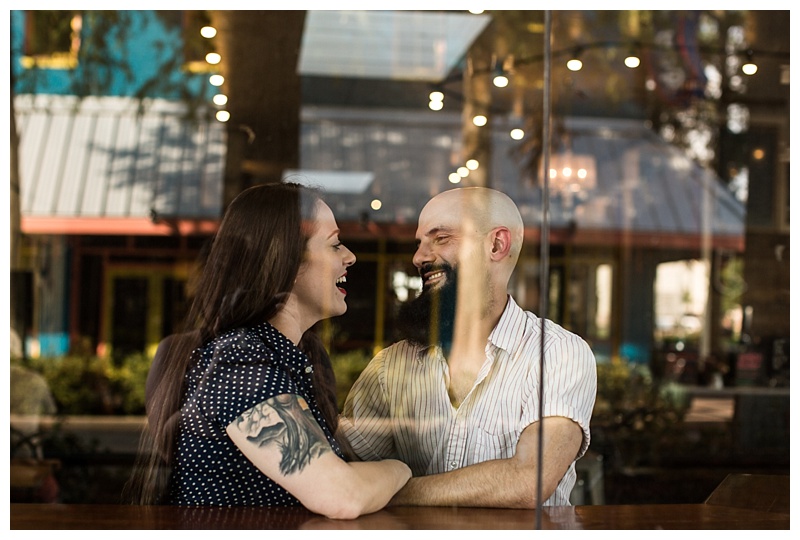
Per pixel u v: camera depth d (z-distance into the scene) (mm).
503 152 5051
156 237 6324
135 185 6500
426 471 1415
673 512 1446
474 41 4102
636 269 7027
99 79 4973
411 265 1749
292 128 5742
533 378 1460
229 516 1220
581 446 1461
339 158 5969
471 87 4887
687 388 4938
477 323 1540
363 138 5883
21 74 4730
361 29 4262
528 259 1726
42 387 3951
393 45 4492
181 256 6352
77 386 4590
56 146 5965
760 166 6617
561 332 1545
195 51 4547
